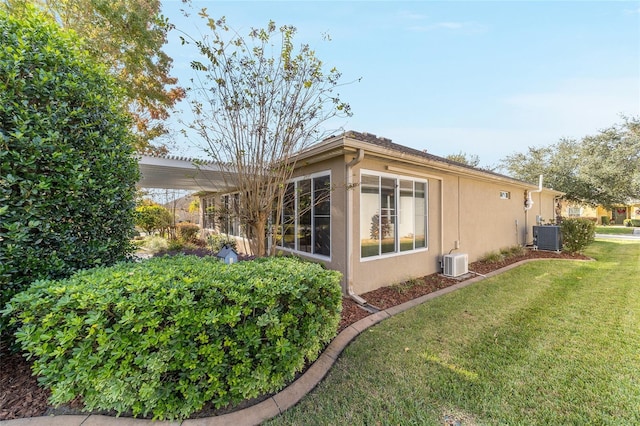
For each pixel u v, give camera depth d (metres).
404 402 2.44
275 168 4.36
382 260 5.96
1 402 2.34
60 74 3.07
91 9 8.35
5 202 2.56
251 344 2.39
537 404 2.40
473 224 8.82
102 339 2.10
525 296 5.33
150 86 10.73
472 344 3.45
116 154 3.66
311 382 2.74
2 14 2.82
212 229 13.67
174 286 2.31
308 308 2.71
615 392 2.53
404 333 3.77
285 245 7.22
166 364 2.17
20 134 2.57
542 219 14.06
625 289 5.70
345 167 5.32
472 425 2.19
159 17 3.67
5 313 2.14
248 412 2.34
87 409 2.21
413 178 6.71
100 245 3.42
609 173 17.03
